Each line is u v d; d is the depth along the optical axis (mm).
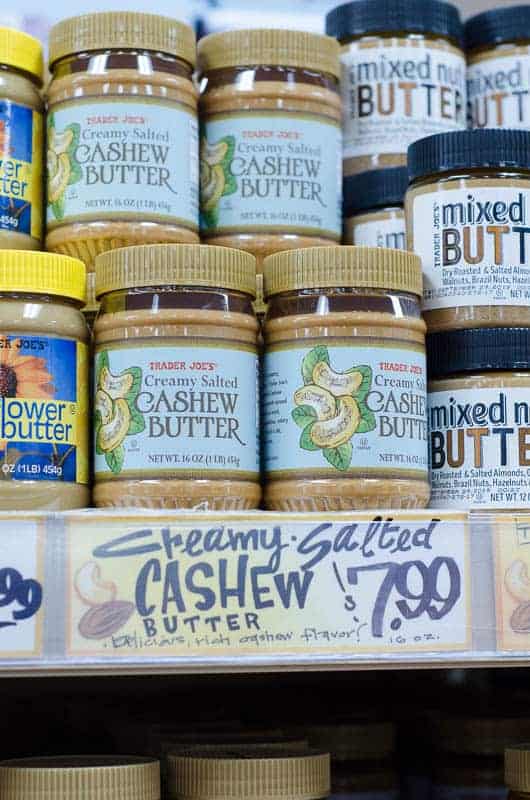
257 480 842
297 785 821
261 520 792
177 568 782
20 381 821
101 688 1069
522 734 959
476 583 805
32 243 933
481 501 874
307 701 1090
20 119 933
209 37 971
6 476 814
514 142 902
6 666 764
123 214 911
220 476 821
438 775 951
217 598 783
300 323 838
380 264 845
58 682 1063
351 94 1039
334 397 831
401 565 800
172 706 1077
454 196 901
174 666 775
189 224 930
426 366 895
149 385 820
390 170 1016
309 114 961
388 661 792
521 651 803
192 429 819
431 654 796
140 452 818
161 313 822
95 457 841
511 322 895
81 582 774
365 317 835
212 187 958
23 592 770
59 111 928
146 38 926
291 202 952
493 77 1065
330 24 1060
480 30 1072
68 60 935
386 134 1031
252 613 785
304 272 843
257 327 850
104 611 774
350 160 1038
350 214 1030
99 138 915
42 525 774
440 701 1067
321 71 974
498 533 810
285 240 948
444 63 1043
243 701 1088
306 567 792
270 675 1095
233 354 831
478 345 887
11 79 935
